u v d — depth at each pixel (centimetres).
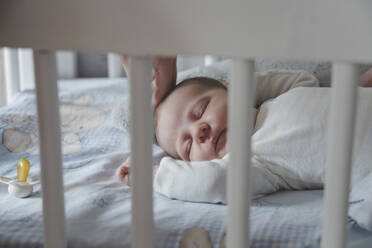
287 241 62
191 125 96
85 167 96
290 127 86
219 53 48
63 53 209
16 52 161
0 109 126
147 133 52
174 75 103
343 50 44
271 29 46
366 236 66
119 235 65
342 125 47
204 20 48
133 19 50
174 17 49
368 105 84
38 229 67
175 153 101
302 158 83
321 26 45
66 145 108
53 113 56
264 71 124
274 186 82
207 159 93
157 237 65
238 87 48
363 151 81
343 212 50
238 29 47
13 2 55
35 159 101
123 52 51
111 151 106
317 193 82
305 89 92
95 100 133
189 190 78
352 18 44
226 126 94
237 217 52
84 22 52
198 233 65
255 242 63
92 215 71
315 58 45
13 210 73
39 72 55
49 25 54
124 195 81
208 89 99
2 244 64
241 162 50
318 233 63
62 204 60
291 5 45
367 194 70
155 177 83
